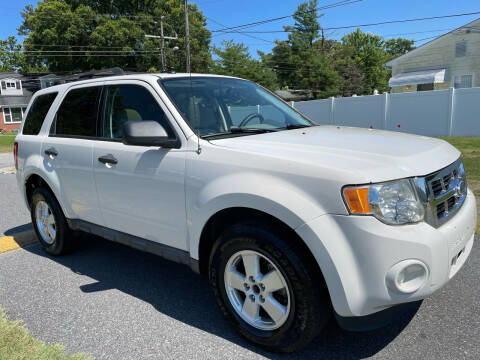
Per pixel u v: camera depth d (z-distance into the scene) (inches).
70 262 171.8
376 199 85.8
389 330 111.8
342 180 87.4
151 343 110.5
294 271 93.4
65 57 1813.5
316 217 88.7
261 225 98.9
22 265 170.2
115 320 123.1
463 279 138.5
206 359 102.8
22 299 138.3
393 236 84.7
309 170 92.0
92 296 139.4
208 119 125.1
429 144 112.3
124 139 114.9
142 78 134.3
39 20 1736.0
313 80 1958.7
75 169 150.3
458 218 99.8
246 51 1932.8
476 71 1017.5
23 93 2063.2
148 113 129.1
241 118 136.6
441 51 1074.7
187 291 142.0
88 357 104.2
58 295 140.7
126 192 131.2
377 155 96.0
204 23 2018.9
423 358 99.1
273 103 156.9
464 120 627.8
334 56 2271.2
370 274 86.1
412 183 90.0
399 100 695.7
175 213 117.6
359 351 103.3
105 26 1654.8
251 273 103.3
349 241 86.6
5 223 241.1
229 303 110.3
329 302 95.9
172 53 1796.3
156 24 1777.8
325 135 121.2
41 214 181.0
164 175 118.0
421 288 88.2
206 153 110.0
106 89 145.8
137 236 134.3
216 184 105.2
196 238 112.3
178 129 118.2
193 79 140.3
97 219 148.4
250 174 99.8
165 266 165.2
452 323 113.3
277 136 119.0
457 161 111.7
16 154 186.1
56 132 166.1
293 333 97.6
